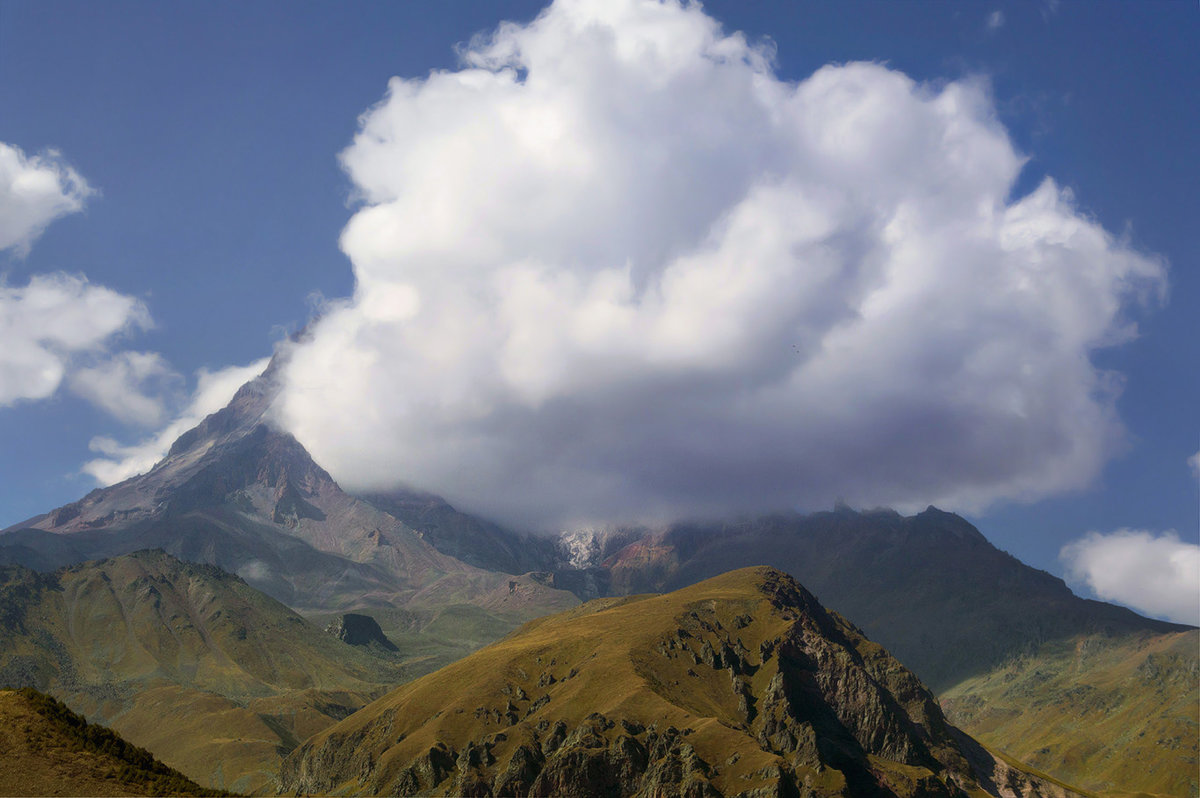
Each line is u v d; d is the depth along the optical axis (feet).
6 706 516.73
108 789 488.44
